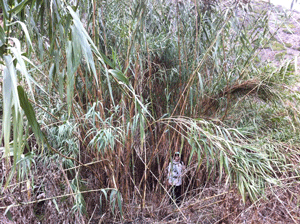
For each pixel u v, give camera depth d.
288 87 3.18
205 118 2.90
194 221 2.65
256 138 3.05
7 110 0.90
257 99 3.58
